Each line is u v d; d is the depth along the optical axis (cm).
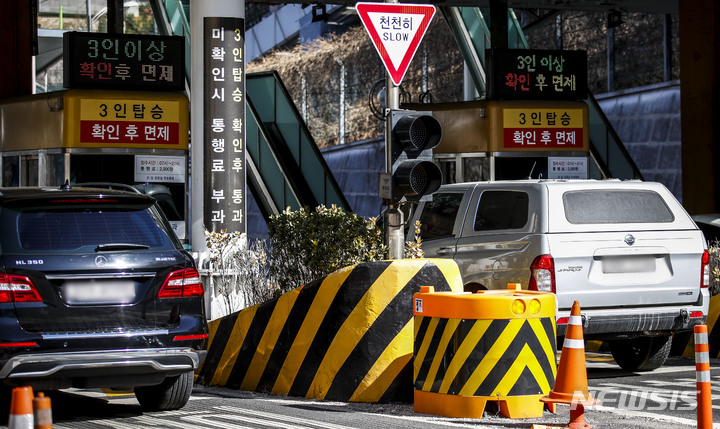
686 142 2320
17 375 823
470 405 884
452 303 893
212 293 1441
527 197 1146
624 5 2747
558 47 3806
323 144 4797
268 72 2612
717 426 868
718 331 1401
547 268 1097
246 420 891
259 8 5556
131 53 1919
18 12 2152
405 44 1120
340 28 4744
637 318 1128
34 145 1953
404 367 975
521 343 884
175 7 2566
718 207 2270
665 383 1141
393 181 1070
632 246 1131
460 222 1227
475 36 2806
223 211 1686
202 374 1166
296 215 1172
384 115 1114
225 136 1688
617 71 3481
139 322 866
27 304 831
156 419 913
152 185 1911
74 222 877
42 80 4969
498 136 2170
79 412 965
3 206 866
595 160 2581
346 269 997
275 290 1188
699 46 2284
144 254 882
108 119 1888
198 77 1694
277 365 1059
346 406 961
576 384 838
